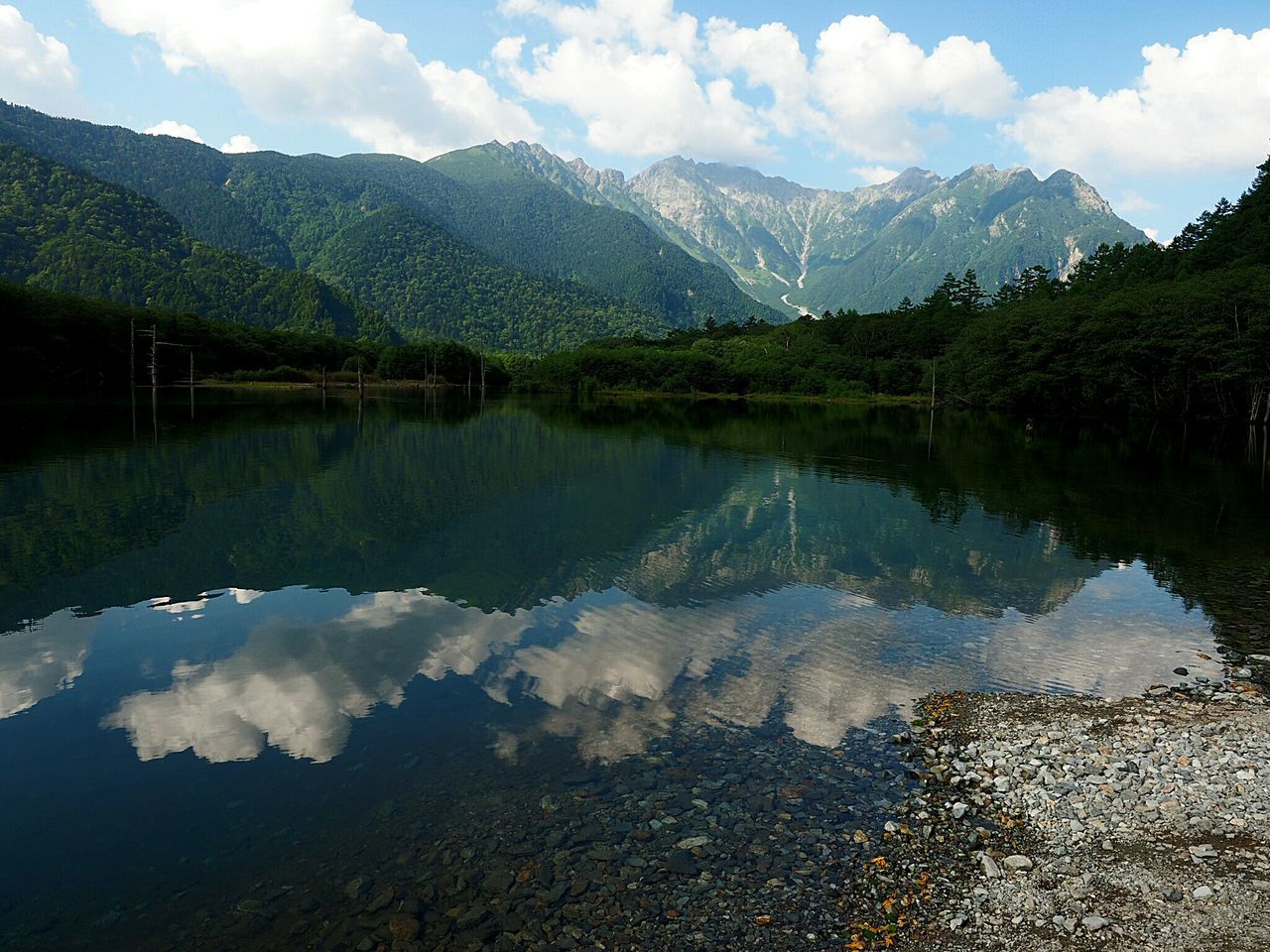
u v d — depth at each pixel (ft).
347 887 26.99
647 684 45.75
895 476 144.25
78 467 127.13
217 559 73.77
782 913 25.80
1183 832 30.99
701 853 29.04
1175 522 102.06
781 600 64.44
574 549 80.53
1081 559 80.69
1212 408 330.75
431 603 61.46
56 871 27.94
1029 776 35.47
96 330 386.32
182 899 26.37
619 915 25.49
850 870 28.27
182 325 485.15
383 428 223.51
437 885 27.09
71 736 38.47
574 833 30.25
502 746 37.70
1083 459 178.91
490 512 99.76
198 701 42.63
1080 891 27.25
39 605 59.52
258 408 297.74
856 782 34.65
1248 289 296.10
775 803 32.68
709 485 127.95
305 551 77.41
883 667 49.34
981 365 402.31
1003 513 107.24
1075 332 349.61
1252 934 24.93
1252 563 79.87
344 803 32.45
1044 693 45.70
